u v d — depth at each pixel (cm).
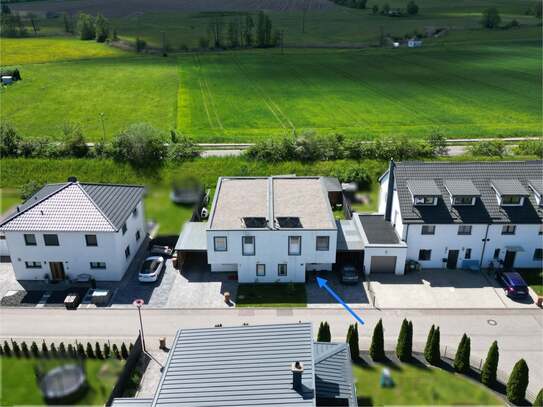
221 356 2808
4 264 5312
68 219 4866
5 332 4300
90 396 3566
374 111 10869
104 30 18988
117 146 7750
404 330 3828
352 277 4928
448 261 5212
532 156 7775
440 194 5012
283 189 5488
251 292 4869
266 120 10212
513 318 4481
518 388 3447
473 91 12488
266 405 2467
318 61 16112
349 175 7219
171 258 5434
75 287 4916
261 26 18250
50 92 12175
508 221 5006
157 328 4347
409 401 3516
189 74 14200
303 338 2897
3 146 7769
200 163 7712
